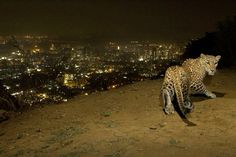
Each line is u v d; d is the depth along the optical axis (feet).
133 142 23.67
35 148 26.21
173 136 24.18
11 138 30.99
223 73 49.16
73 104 39.55
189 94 32.40
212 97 32.99
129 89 43.24
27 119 37.09
